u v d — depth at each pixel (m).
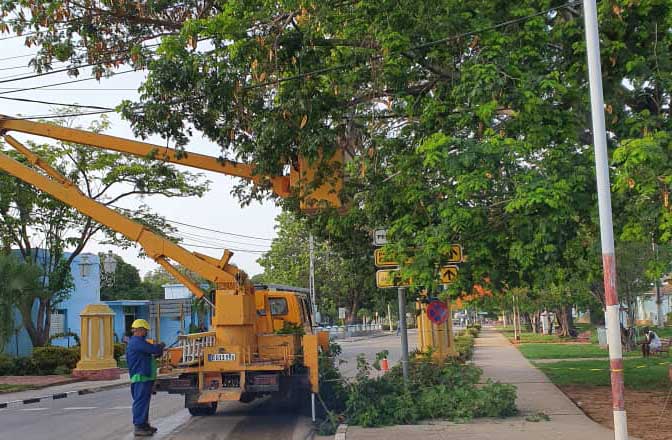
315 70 13.33
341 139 13.84
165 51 12.95
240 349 13.14
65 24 15.14
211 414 15.21
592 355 28.62
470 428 11.73
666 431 10.88
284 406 16.05
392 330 87.12
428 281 11.47
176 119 13.74
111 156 30.48
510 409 12.93
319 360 14.46
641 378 18.62
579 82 11.82
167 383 13.30
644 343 26.31
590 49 7.97
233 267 13.84
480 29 12.01
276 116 13.30
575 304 43.97
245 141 14.17
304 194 13.70
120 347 36.91
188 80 13.10
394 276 13.01
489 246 11.48
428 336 22.86
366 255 18.70
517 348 35.44
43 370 29.53
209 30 12.77
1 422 15.27
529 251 10.63
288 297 16.38
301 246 61.69
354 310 66.44
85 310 28.30
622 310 36.91
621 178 9.59
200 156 14.41
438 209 11.56
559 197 10.06
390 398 12.90
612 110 11.64
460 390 13.23
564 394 16.00
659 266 10.98
